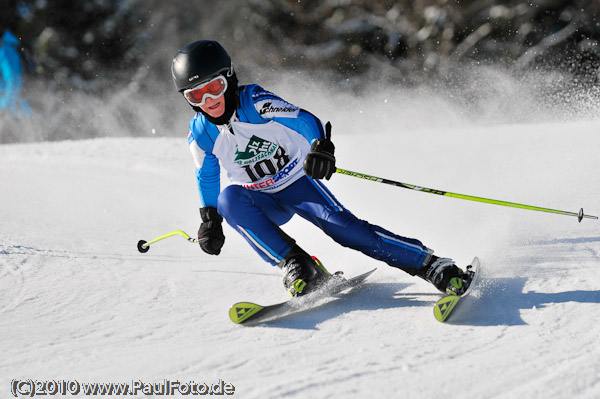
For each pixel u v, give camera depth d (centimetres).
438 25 7538
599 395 775
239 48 8275
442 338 959
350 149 2959
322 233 1672
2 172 2841
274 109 1101
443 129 3356
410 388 803
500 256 1348
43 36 7519
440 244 1498
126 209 2086
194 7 8306
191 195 2353
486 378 824
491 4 7438
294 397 787
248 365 878
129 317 1080
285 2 8169
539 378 820
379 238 1123
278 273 1341
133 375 855
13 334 1003
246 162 1152
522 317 1024
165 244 1622
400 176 2366
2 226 1764
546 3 7231
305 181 1183
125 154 3262
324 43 8125
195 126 1147
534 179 2034
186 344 959
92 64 7775
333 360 889
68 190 2411
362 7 8056
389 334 983
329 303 1145
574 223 1562
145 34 7950
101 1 7756
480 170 2281
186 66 1051
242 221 1159
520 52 7306
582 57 7069
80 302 1157
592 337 933
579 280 1156
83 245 1586
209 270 1365
